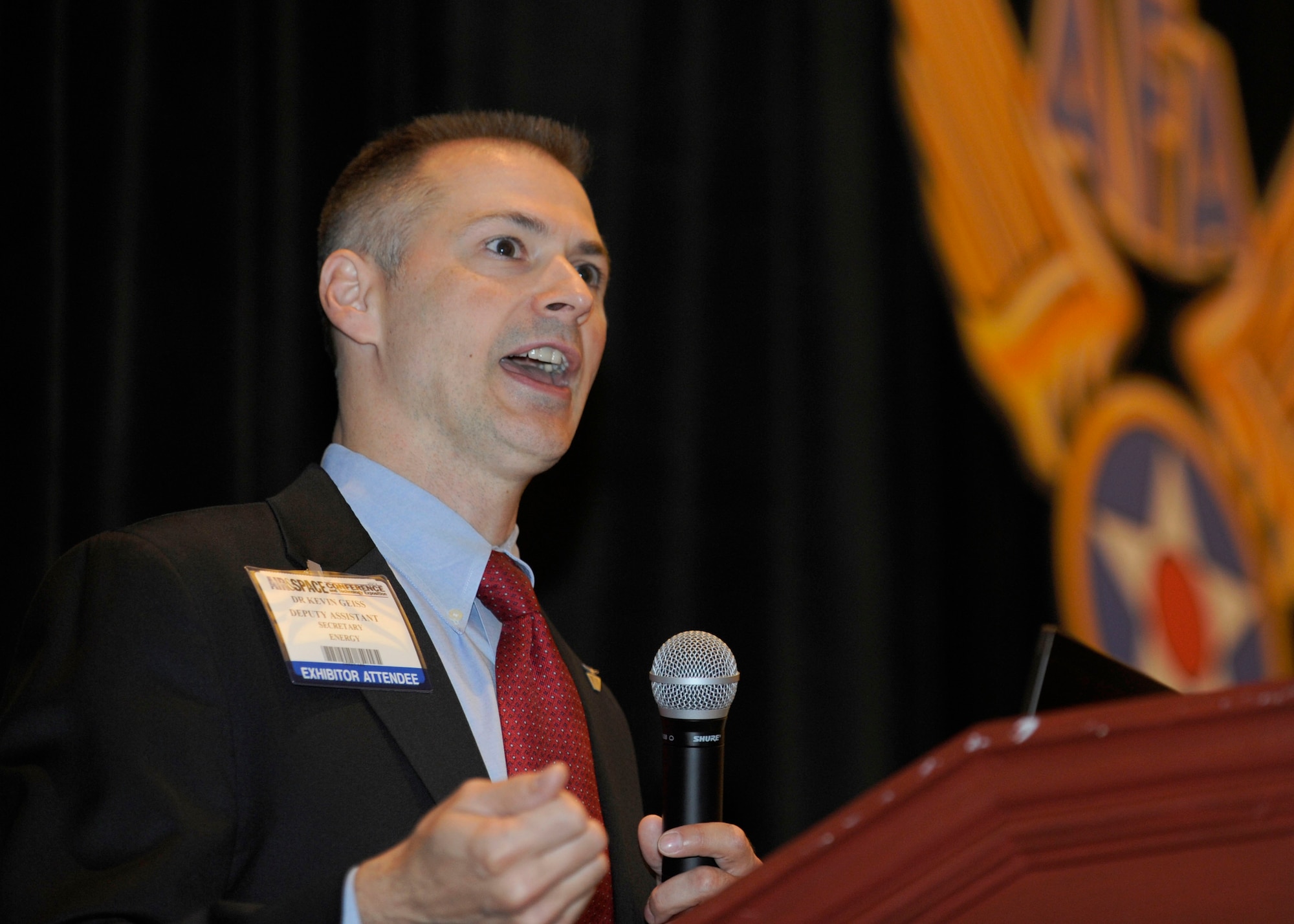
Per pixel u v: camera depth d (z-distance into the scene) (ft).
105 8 10.00
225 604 5.96
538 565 11.68
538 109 12.04
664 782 5.93
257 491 10.21
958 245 14.06
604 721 7.75
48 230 9.26
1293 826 2.99
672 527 12.19
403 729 5.95
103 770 5.20
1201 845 3.01
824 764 12.59
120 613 5.69
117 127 9.84
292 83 10.80
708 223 12.94
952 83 14.34
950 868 3.05
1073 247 14.71
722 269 12.94
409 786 5.85
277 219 10.57
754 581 12.55
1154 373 14.92
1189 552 14.65
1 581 8.84
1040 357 14.29
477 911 3.79
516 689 6.78
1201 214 15.56
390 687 6.04
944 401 13.75
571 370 7.72
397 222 7.81
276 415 10.35
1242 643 14.67
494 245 7.66
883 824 3.05
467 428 7.31
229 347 10.10
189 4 10.37
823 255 13.34
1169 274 15.23
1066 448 14.24
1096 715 2.96
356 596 6.37
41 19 9.47
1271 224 15.93
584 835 3.71
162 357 9.85
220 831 5.22
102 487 9.44
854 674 12.73
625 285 12.41
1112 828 3.01
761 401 12.84
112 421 9.53
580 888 3.78
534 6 12.17
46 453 9.05
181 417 9.86
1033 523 13.91
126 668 5.51
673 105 12.83
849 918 3.09
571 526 11.85
